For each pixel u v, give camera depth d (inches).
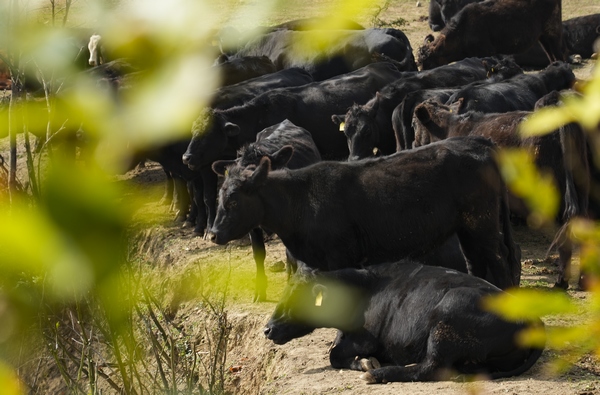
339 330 558.9
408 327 517.0
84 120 60.5
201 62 56.0
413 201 613.6
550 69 1000.2
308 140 839.1
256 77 1162.0
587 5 1878.7
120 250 56.8
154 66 56.0
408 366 512.1
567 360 82.8
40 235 54.0
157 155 956.0
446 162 616.7
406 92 1005.2
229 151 953.5
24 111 63.5
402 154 634.8
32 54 59.4
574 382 481.1
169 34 55.3
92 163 58.7
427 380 502.6
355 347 546.0
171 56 55.7
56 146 117.4
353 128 935.7
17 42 58.5
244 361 657.6
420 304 515.5
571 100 73.4
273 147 788.6
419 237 620.7
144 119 56.2
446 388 481.4
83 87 62.1
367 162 636.1
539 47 1531.7
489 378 494.3
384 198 616.1
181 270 821.2
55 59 59.8
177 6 55.1
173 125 55.9
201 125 921.5
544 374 499.8
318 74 1259.2
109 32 55.4
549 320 584.4
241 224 625.3
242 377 640.4
